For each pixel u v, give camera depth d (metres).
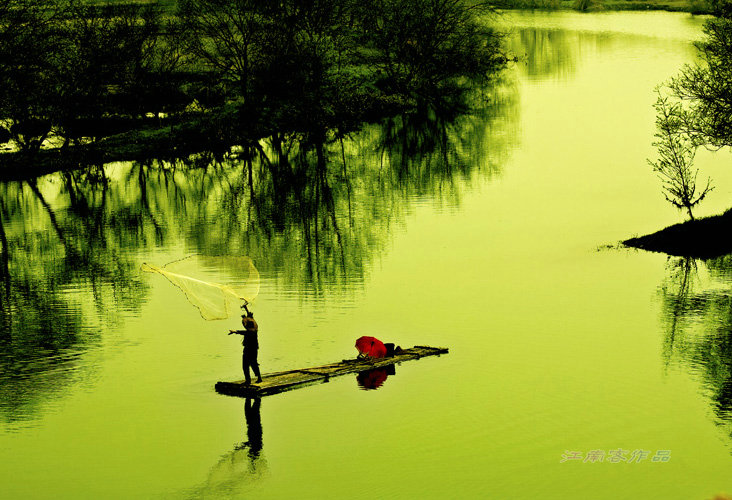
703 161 51.09
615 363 24.08
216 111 67.50
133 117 65.62
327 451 19.36
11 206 47.41
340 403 21.67
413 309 28.91
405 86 78.75
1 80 52.75
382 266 34.22
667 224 38.94
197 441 19.92
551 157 55.09
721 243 35.44
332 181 52.00
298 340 26.17
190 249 38.09
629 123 64.25
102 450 19.61
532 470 18.44
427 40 79.50
